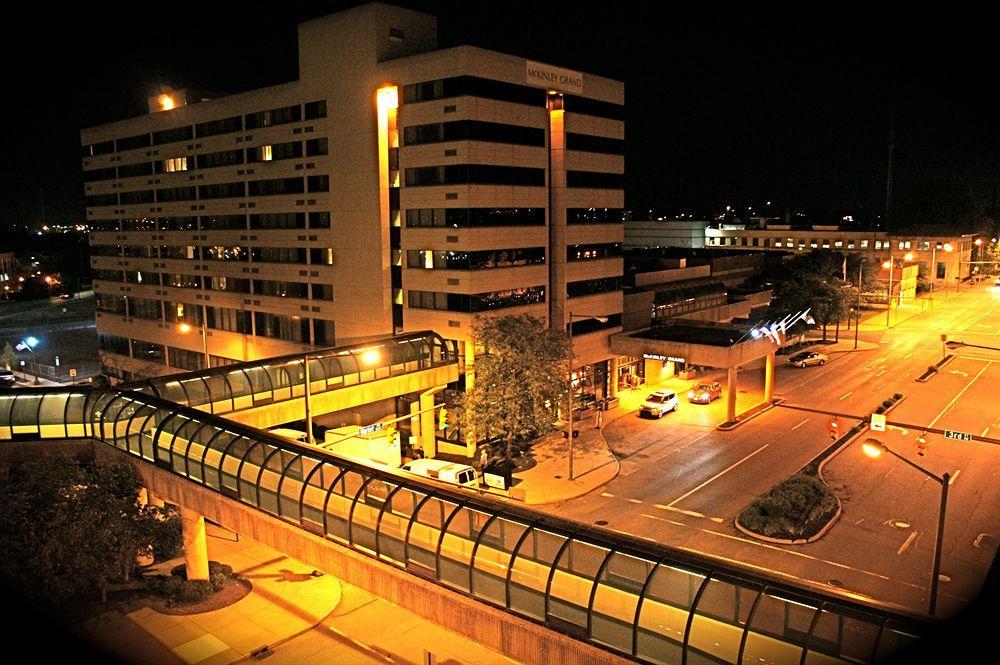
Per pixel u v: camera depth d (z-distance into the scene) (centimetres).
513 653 1966
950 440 5047
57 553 2647
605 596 1783
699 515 3906
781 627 1580
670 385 6894
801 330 8456
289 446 2609
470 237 4859
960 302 12225
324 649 2830
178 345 7588
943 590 3027
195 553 3216
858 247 14088
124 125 7856
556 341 4778
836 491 4175
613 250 6162
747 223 16788
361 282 5569
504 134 5047
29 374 8575
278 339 6431
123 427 3167
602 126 5919
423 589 2138
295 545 2484
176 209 7306
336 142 5578
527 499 4162
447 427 5091
